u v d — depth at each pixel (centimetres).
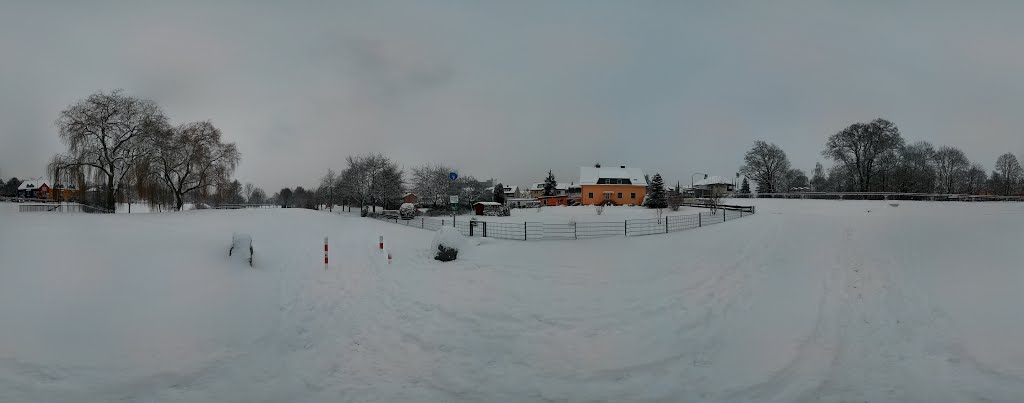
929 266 1084
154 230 1602
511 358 709
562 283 1143
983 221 1639
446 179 5512
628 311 917
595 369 672
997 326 735
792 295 997
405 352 735
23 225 1409
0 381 530
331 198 6844
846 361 675
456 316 890
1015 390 567
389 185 5369
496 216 4181
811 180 9719
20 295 745
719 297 1006
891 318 820
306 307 957
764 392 600
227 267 1155
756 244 1691
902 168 5775
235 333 761
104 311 747
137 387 567
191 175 3881
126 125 3325
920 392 580
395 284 1148
